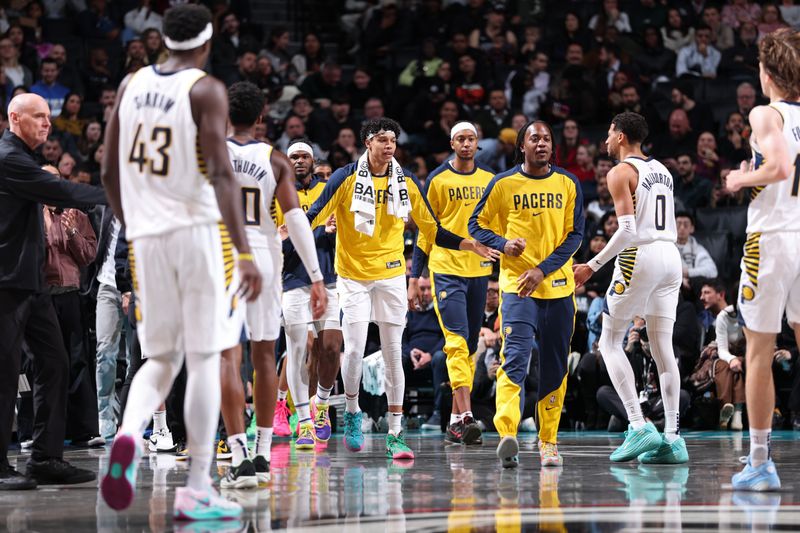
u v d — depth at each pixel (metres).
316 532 8.20
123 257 18.42
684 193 29.05
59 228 17.58
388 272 16.09
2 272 11.40
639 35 37.12
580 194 13.93
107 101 31.41
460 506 9.70
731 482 11.65
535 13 38.44
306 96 34.72
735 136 31.75
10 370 11.62
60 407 12.02
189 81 8.72
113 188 9.22
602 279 24.91
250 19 37.78
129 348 18.17
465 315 17.27
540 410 13.93
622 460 14.30
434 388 23.59
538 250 13.68
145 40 32.81
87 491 11.26
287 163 12.02
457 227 17.91
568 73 34.22
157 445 17.09
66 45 34.53
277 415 20.59
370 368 22.59
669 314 14.33
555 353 13.70
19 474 11.80
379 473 12.93
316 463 14.45
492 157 30.34
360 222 15.55
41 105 11.67
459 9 38.22
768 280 10.77
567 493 10.70
